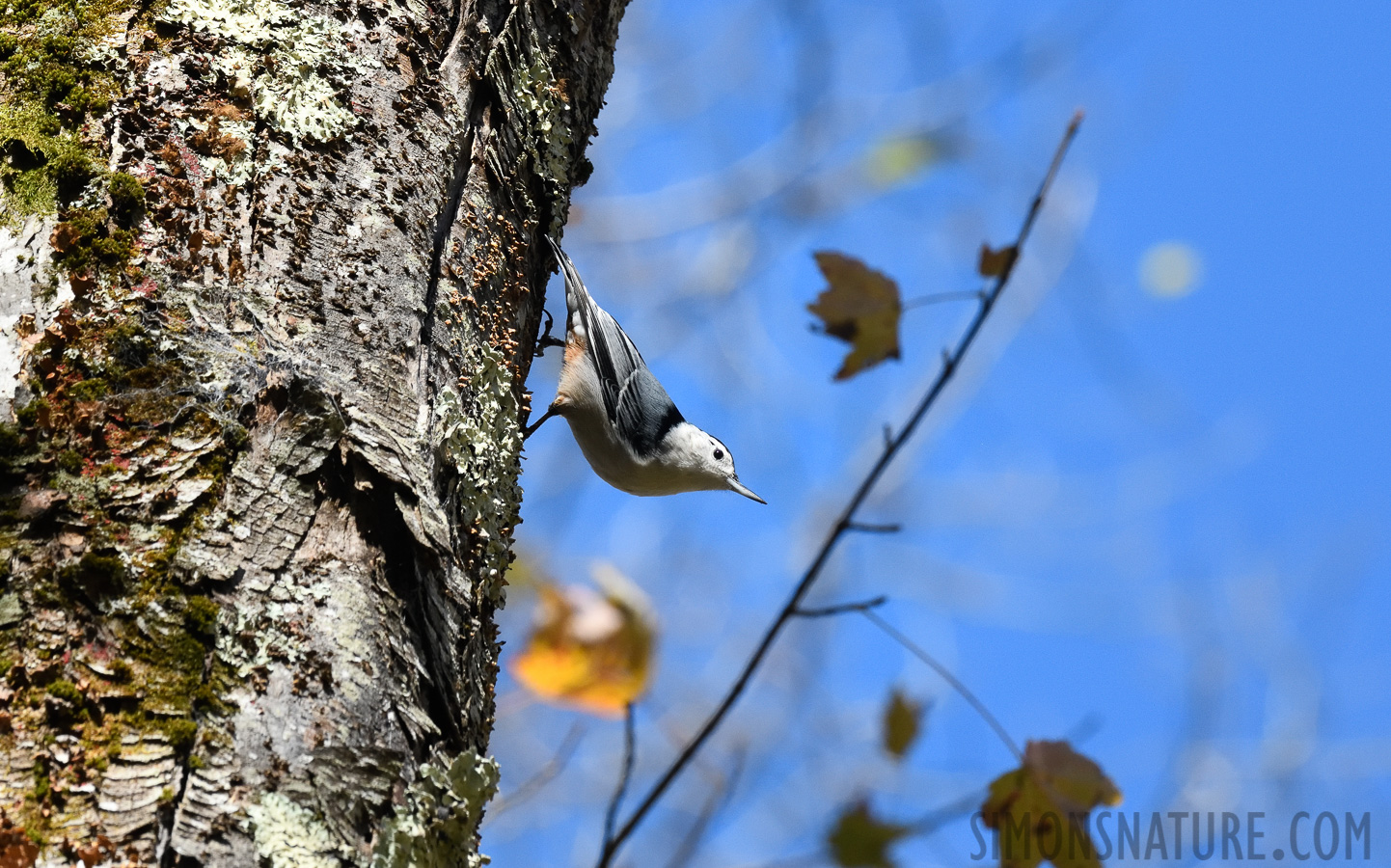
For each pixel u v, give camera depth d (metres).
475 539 3.78
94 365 3.14
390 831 3.02
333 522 3.26
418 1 4.12
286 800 2.89
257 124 3.55
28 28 3.51
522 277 4.42
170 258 3.31
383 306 3.58
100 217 3.28
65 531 2.96
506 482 4.02
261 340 3.31
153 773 2.77
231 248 3.39
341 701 3.06
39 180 3.31
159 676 2.88
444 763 3.25
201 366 3.22
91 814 2.70
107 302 3.21
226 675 2.95
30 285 3.21
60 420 3.07
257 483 3.17
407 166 3.83
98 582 2.91
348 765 3.00
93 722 2.79
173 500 3.05
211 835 2.77
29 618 2.86
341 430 3.31
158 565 2.97
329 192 3.61
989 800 3.28
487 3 4.46
